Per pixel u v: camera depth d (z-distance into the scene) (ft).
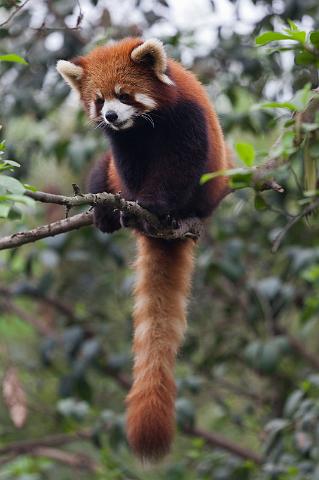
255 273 44.34
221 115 38.11
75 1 36.40
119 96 28.43
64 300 45.57
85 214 24.81
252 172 21.80
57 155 39.70
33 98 38.93
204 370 43.14
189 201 29.14
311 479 31.32
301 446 32.48
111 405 48.80
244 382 45.24
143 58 28.55
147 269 29.53
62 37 37.93
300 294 41.19
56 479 46.06
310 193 23.00
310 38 23.00
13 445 42.11
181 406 36.52
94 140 38.50
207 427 48.62
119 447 39.40
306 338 46.93
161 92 28.43
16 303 52.03
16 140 42.60
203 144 28.50
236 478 36.86
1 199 18.37
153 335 28.81
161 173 28.19
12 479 38.96
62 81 38.81
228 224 41.55
